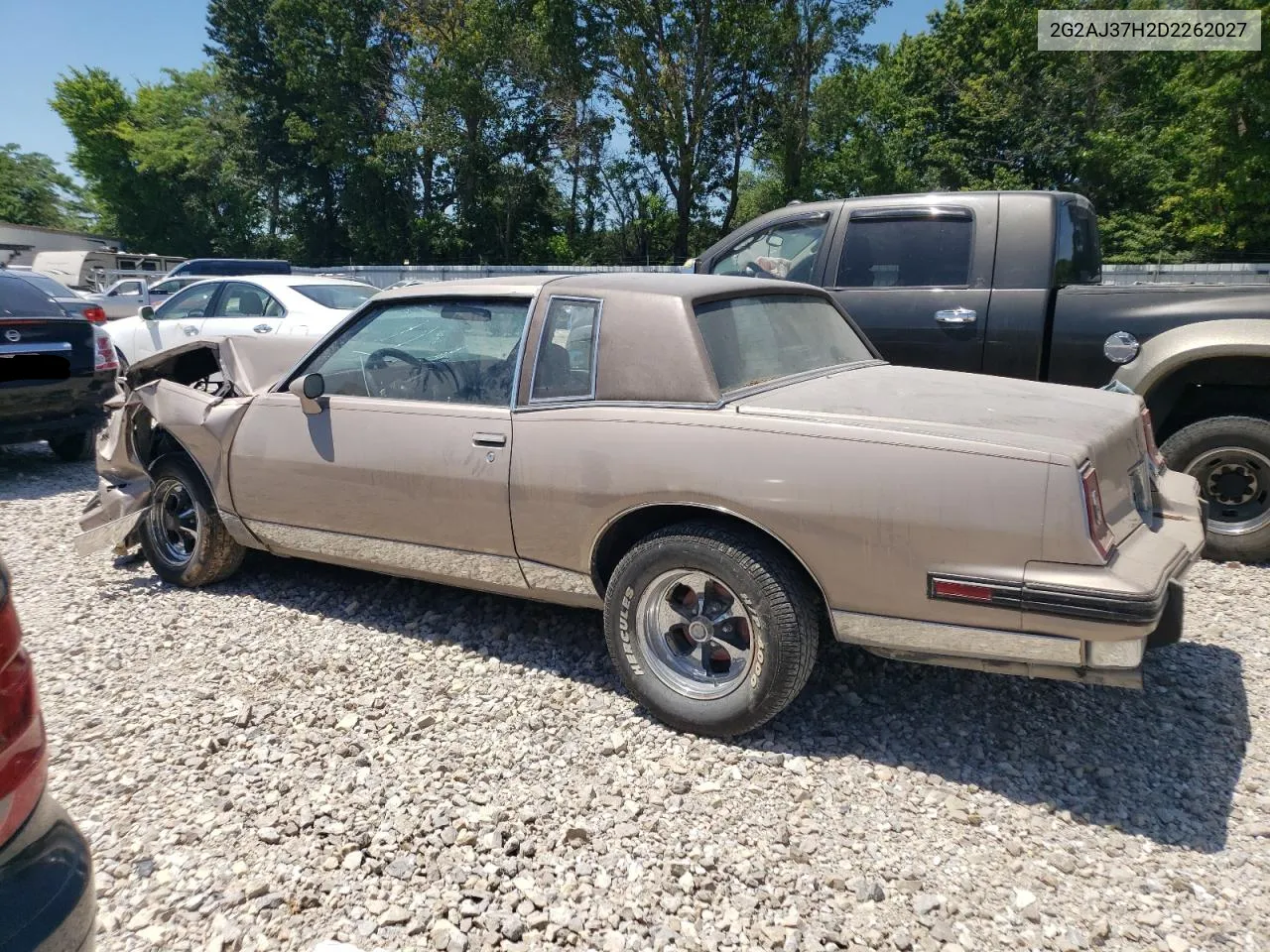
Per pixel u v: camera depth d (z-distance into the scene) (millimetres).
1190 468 5016
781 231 6297
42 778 1705
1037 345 5363
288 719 3418
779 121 32125
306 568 5098
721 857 2629
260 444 4273
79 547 4746
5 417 7383
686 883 2516
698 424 3145
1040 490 2660
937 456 2787
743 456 3033
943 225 5680
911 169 33875
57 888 1602
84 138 48875
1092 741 3242
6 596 1686
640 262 38062
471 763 3119
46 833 1679
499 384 3688
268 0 44781
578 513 3373
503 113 37281
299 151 46562
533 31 33375
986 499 2709
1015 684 3670
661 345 3326
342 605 4539
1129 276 11359
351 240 45500
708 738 3244
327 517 4125
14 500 7035
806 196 32781
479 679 3723
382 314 4105
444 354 3869
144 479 4754
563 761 3123
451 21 35594
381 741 3262
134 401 4715
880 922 2373
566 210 40719
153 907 2447
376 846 2678
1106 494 2889
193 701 3564
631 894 2482
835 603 2971
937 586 2783
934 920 2367
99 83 48719
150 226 50531
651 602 3289
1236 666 3797
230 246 50719
